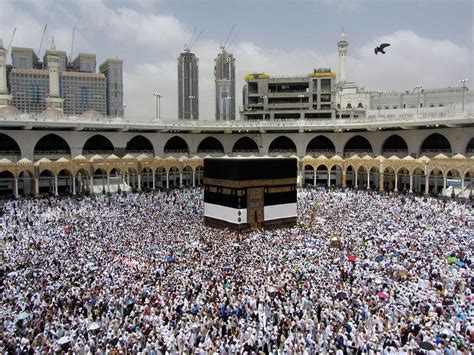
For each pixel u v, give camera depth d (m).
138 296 21.12
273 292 21.05
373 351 15.36
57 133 63.00
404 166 58.84
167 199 54.34
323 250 29.56
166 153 76.56
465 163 51.16
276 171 43.78
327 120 71.69
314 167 69.75
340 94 92.81
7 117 56.06
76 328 18.02
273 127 73.88
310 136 76.75
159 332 17.22
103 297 20.83
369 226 36.97
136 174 71.69
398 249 29.34
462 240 31.00
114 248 30.16
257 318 18.92
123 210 45.56
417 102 86.31
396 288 21.70
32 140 61.06
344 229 36.22
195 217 46.50
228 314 18.97
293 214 45.25
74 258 27.67
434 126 63.62
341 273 24.09
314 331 17.30
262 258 27.77
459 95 85.81
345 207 47.56
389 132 70.38
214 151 81.25
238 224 41.34
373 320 17.95
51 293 21.53
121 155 70.25
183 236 34.88
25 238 33.56
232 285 22.48
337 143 76.31
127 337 16.69
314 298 20.58
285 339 16.95
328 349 15.94
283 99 91.06
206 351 15.93
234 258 28.02
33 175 54.84
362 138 76.50
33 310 19.53
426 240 31.34
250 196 42.03
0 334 17.31
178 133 75.88
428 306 19.22
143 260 27.22
